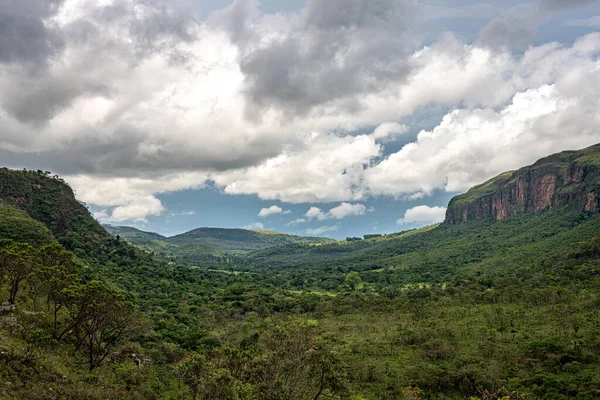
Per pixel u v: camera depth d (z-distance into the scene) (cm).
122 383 3759
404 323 7550
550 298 7756
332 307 10050
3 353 2841
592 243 11688
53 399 2694
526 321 6606
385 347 6062
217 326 8275
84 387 3152
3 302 4341
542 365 4869
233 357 3719
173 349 5834
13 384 2586
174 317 8381
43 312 4572
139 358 4800
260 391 3105
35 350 3250
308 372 3303
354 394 4303
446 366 5078
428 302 9400
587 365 4703
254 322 8438
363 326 7719
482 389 4422
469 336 6200
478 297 8888
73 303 4209
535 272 11538
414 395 4222
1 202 11081
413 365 5253
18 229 8888
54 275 4375
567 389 4184
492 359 5156
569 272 9944
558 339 5419
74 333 4272
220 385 2984
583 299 7481
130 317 4712
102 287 4116
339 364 3456
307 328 3478
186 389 4169
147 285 11050
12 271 4347
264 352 3888
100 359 4047
